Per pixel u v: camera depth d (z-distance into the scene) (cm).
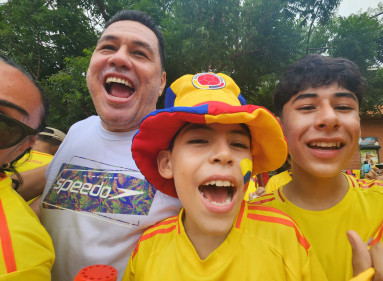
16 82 35
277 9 196
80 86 183
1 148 36
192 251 36
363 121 362
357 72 45
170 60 180
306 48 252
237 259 35
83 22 245
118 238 44
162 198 46
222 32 195
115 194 47
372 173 103
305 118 43
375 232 43
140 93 53
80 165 52
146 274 37
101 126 55
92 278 29
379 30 241
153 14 225
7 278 30
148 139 40
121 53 51
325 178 45
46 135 84
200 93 38
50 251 37
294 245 35
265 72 213
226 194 36
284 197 50
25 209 37
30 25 226
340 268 42
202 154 35
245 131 37
